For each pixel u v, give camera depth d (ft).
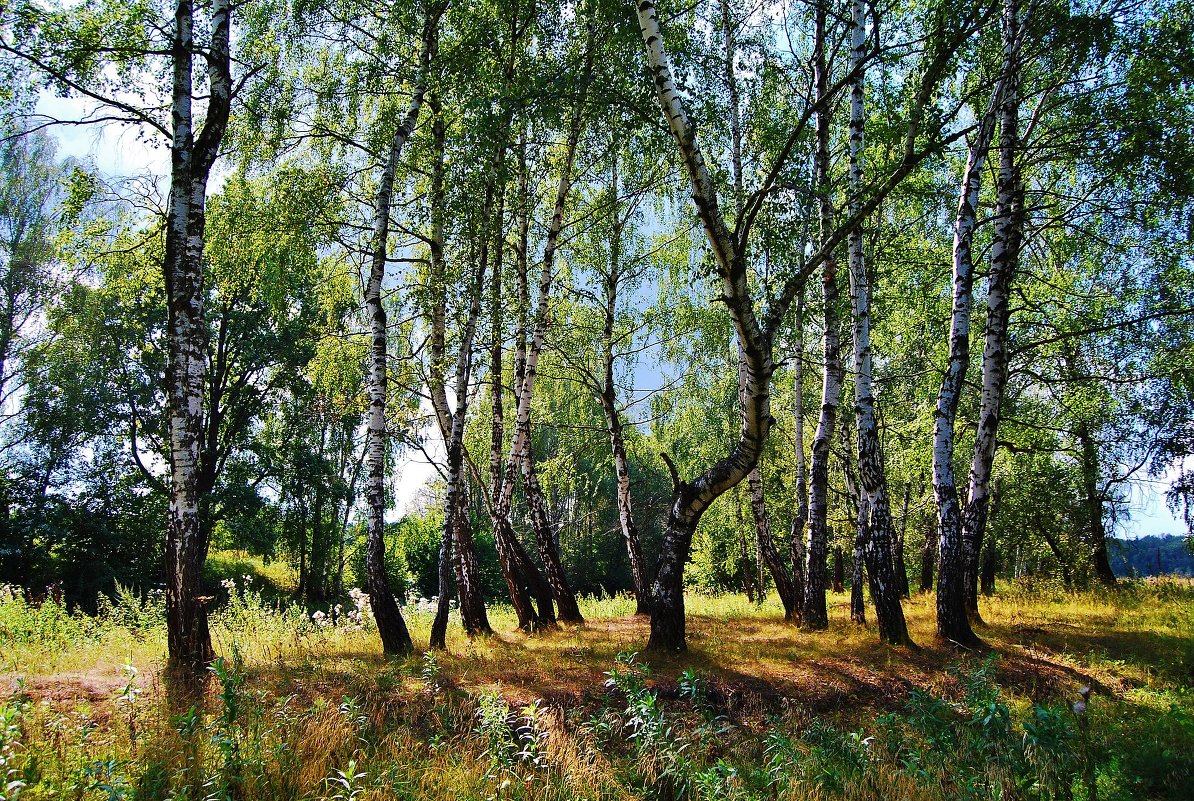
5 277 82.58
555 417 63.82
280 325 88.99
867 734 24.45
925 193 37.91
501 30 37.60
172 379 26.45
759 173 44.52
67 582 77.61
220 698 22.59
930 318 54.19
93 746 19.17
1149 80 37.81
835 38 38.88
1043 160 41.91
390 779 19.11
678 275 52.70
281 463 94.43
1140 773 20.45
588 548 113.39
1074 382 55.16
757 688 28.43
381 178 35.91
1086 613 46.42
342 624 42.68
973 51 38.17
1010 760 19.86
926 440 60.13
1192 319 48.26
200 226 27.14
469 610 40.63
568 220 49.73
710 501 33.42
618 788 19.84
